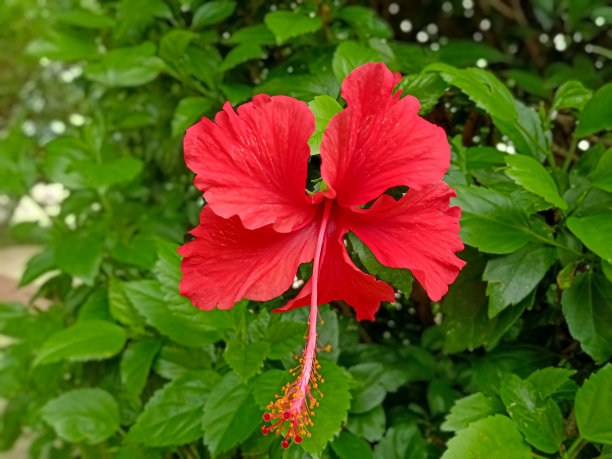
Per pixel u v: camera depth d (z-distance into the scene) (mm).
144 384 308
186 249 183
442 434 323
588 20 497
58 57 373
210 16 361
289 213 183
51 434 451
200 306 185
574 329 239
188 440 269
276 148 177
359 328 371
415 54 350
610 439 216
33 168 464
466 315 259
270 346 266
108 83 346
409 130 175
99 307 377
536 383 237
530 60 525
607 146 344
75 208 435
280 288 187
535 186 220
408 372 330
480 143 333
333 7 330
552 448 225
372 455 267
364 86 175
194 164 171
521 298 237
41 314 454
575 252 241
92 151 409
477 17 542
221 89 340
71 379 453
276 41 313
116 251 384
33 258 424
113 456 362
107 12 447
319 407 231
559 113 363
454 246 175
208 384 284
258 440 255
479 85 245
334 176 179
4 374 474
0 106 950
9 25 746
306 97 274
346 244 217
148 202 497
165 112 430
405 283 206
